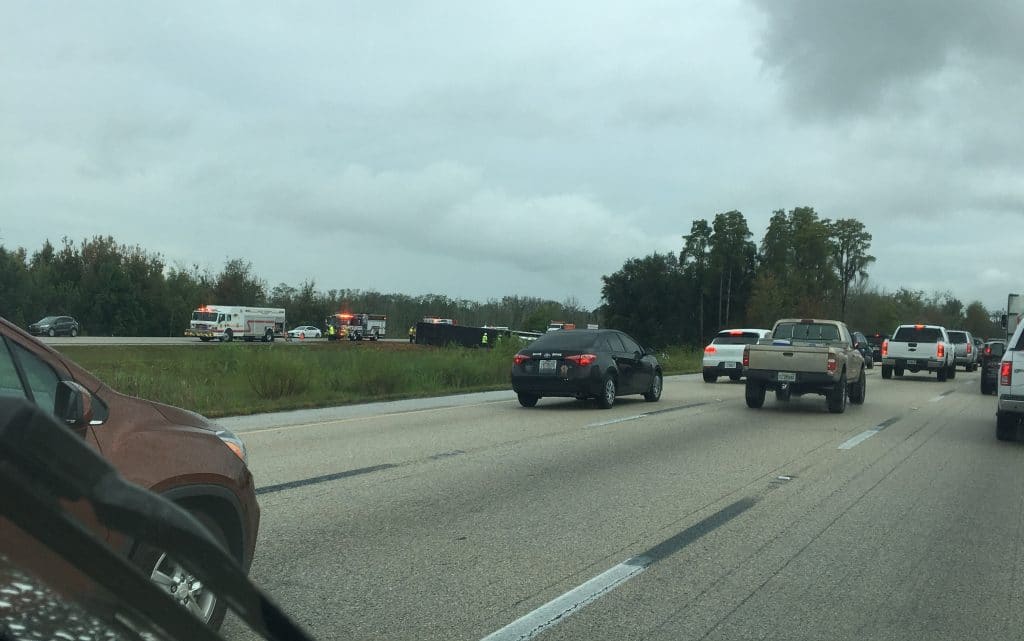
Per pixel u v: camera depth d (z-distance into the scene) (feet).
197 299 324.80
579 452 37.27
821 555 20.93
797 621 16.26
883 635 15.61
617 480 30.60
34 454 3.66
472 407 58.70
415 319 434.30
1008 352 43.27
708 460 35.55
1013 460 37.47
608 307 304.71
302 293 387.55
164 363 87.61
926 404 66.95
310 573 18.79
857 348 65.10
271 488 28.32
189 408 55.31
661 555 20.72
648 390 64.34
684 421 50.37
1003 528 24.09
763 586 18.39
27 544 3.51
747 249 311.68
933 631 15.84
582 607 16.85
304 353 80.28
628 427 46.96
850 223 339.77
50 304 276.82
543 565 19.71
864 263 339.16
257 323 255.50
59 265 302.66
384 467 32.71
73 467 3.88
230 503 14.05
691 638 15.31
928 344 104.42
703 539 22.31
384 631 15.39
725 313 310.45
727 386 83.76
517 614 16.38
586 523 23.89
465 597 17.34
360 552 20.54
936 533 23.39
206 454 13.69
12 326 12.28
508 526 23.40
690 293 302.66
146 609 3.83
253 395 65.57
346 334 302.86
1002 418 43.32
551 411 55.93
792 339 64.80
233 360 80.64
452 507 25.73
